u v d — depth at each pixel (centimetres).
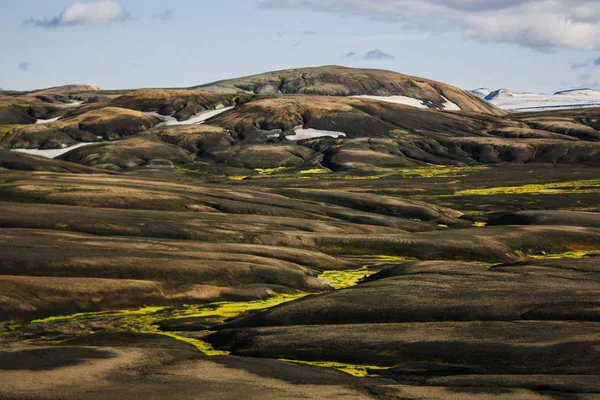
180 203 14375
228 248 10519
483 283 7706
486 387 4647
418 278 8088
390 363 5356
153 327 7012
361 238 12425
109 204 13825
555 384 4619
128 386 4694
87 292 7850
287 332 6194
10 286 7631
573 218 15300
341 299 7112
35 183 14775
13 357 5378
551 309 6494
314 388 4706
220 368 5228
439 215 16562
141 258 9131
